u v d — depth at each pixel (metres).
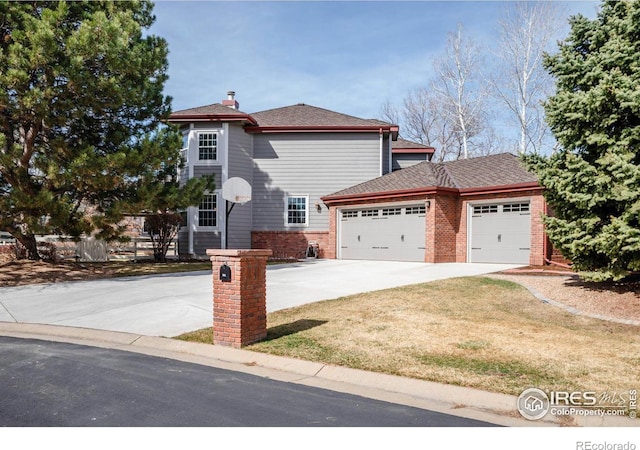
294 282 12.52
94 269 15.30
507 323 7.75
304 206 21.86
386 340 6.68
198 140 20.83
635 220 8.66
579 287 10.41
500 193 16.31
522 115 31.06
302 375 5.46
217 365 5.83
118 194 15.15
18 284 12.45
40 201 12.55
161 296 10.38
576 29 9.97
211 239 20.45
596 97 8.80
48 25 12.12
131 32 14.24
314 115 23.95
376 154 21.86
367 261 18.86
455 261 17.53
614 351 6.11
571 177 9.32
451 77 34.16
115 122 15.31
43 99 12.44
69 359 5.96
